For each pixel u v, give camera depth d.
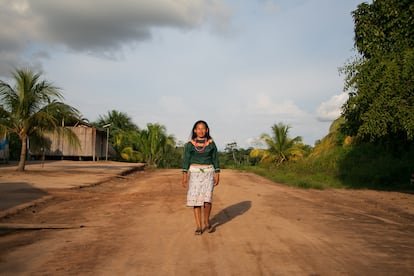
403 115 10.58
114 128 52.47
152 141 45.47
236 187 13.97
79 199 9.10
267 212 7.40
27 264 3.76
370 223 6.30
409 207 8.88
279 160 38.78
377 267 3.71
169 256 4.09
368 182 18.16
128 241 4.79
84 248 4.41
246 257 4.06
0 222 5.86
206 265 3.77
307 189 14.16
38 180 13.39
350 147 25.67
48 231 5.38
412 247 4.54
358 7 12.45
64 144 35.38
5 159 25.98
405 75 10.45
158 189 12.67
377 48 11.90
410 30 11.19
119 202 8.75
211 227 5.70
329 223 6.23
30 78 16.64
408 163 19.70
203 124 5.29
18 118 17.05
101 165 28.64
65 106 17.25
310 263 3.85
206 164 5.21
